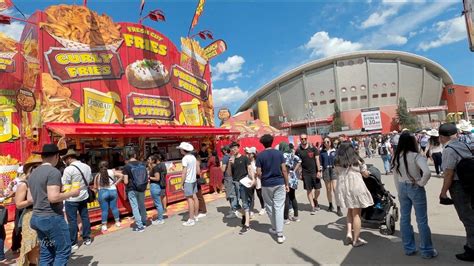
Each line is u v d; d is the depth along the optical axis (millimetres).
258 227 6852
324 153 7855
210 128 14344
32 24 9547
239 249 5461
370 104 93688
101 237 7250
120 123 10992
